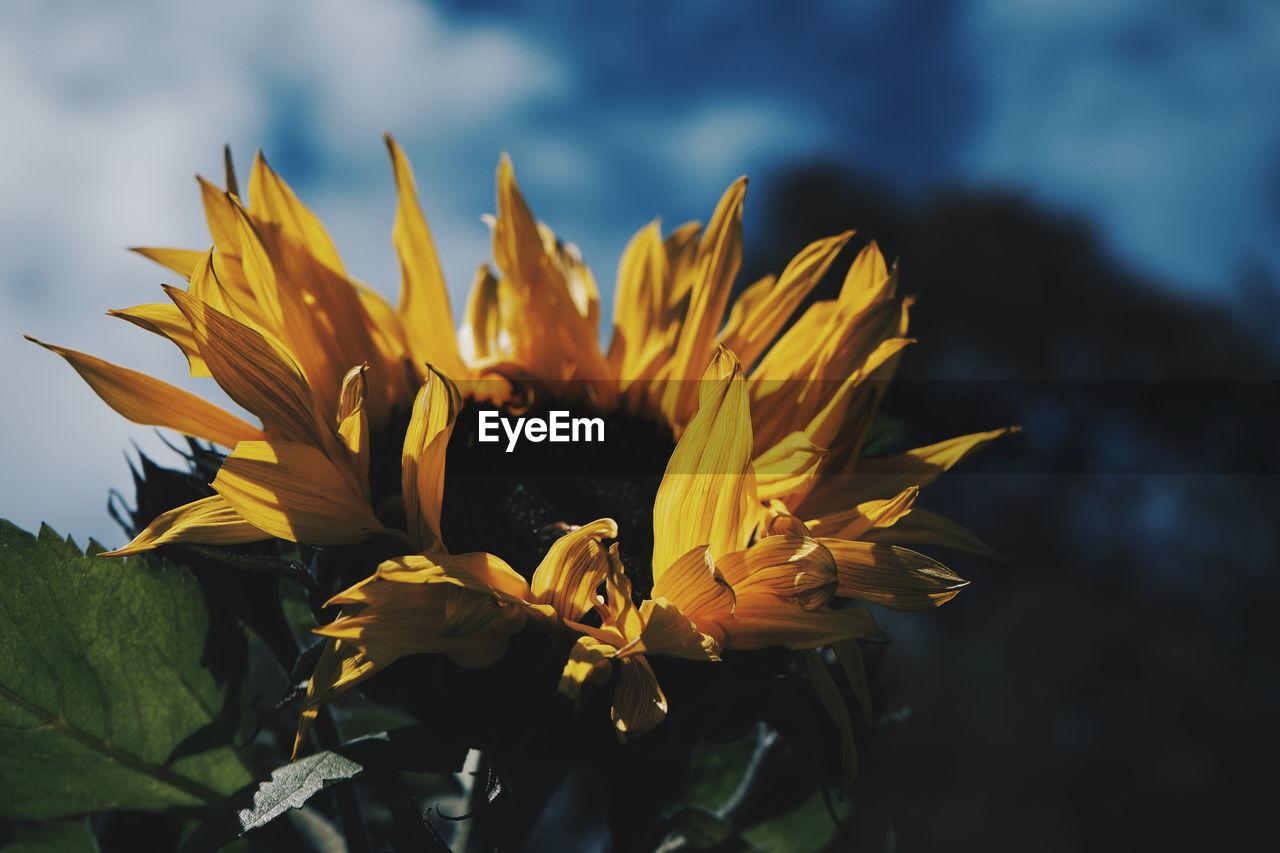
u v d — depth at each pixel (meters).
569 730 0.31
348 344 0.39
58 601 0.35
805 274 0.40
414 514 0.33
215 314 0.33
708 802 0.43
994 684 2.37
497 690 0.32
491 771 0.31
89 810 0.37
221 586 0.37
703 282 0.41
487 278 0.46
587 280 0.46
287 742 0.41
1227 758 2.22
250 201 0.38
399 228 0.42
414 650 0.31
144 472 0.36
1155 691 2.32
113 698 0.36
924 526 0.36
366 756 0.32
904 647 2.45
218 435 0.35
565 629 0.32
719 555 0.33
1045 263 3.22
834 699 0.33
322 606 0.33
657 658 0.32
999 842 2.11
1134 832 2.15
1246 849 2.14
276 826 0.38
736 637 0.32
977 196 3.42
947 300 3.20
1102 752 2.26
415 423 0.33
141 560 0.36
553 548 0.33
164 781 0.37
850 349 0.37
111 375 0.34
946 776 2.22
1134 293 3.11
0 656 0.35
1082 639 2.37
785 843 0.43
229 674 0.37
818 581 0.32
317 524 0.33
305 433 0.34
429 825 0.32
